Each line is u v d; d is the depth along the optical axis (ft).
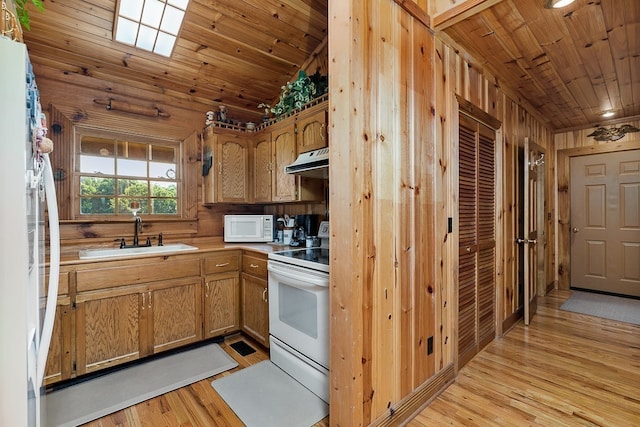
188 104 10.26
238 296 9.13
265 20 8.93
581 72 8.41
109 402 5.99
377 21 4.94
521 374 6.97
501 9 5.79
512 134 9.77
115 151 8.94
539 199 11.74
